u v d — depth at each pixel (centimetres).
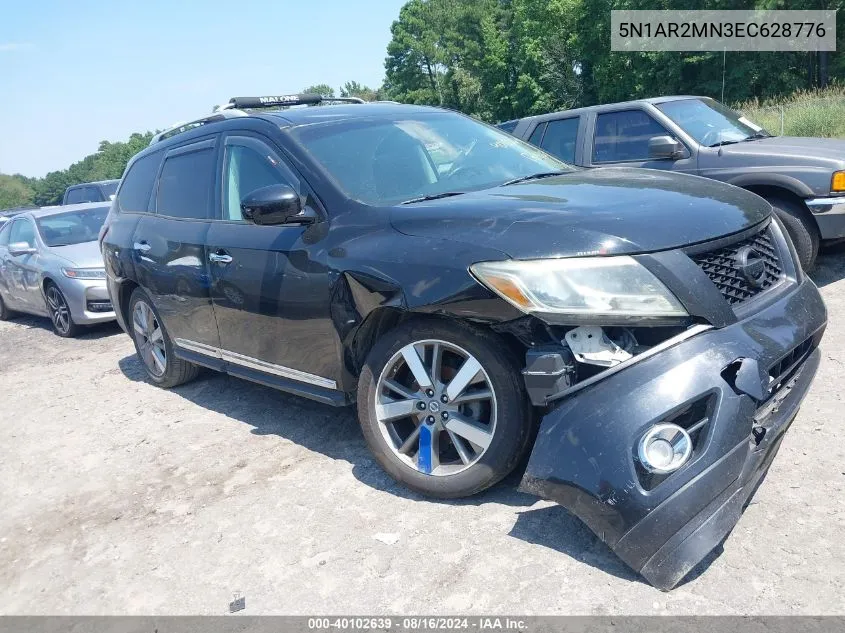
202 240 441
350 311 337
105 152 14838
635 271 265
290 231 377
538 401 274
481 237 293
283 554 306
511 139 460
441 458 333
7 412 570
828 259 705
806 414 372
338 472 375
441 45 6850
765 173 618
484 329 297
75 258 845
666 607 241
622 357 266
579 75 4641
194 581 297
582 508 255
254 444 429
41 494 405
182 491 380
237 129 443
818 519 279
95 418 521
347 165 382
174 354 526
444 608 258
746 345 263
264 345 405
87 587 305
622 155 729
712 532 241
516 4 5106
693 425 252
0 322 1071
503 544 289
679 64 3553
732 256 288
